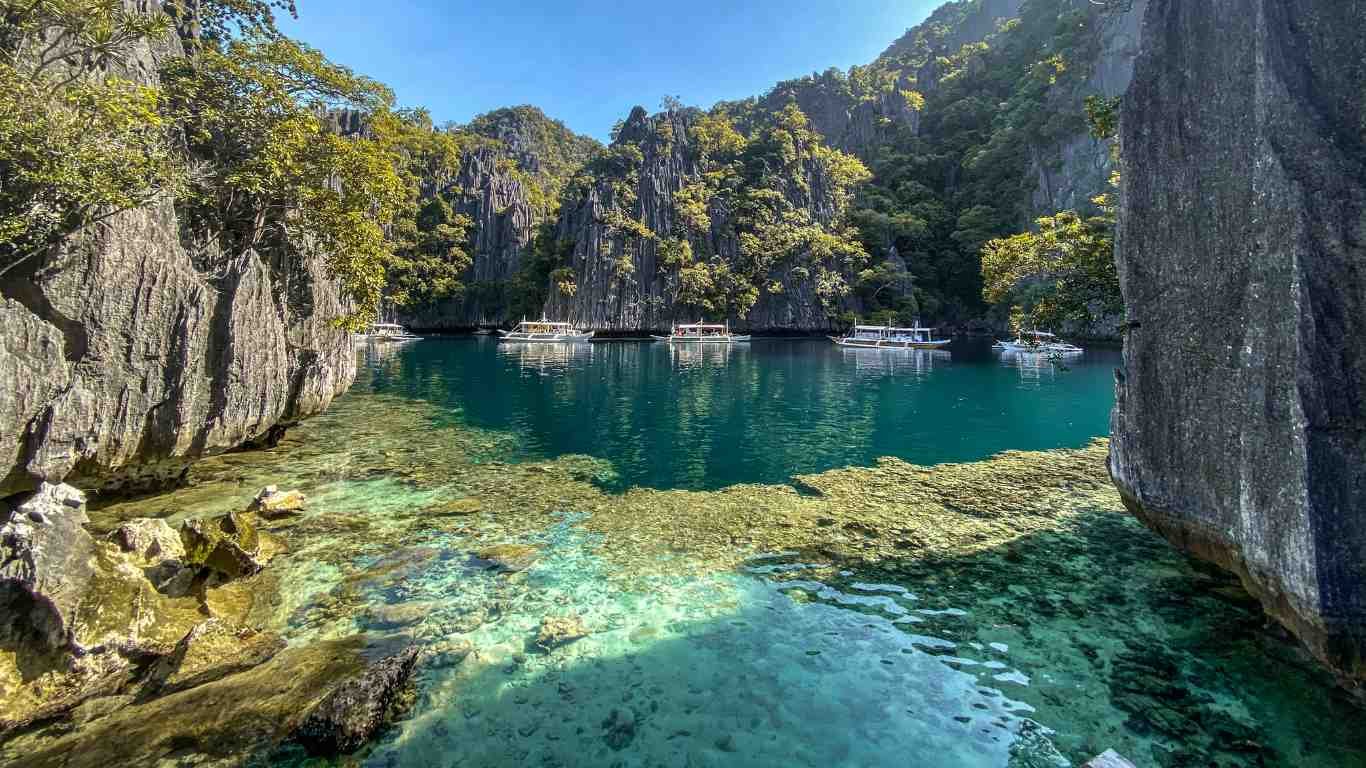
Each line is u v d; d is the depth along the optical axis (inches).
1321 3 272.1
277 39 987.9
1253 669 325.4
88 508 547.8
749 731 289.6
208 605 382.6
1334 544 239.0
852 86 5861.2
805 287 4025.6
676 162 4409.5
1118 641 358.3
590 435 984.9
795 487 693.3
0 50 489.4
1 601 302.0
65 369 482.9
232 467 716.7
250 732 275.4
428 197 4749.0
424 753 271.3
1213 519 321.4
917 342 2957.7
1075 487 682.8
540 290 4224.9
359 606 399.5
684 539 529.7
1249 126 291.6
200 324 605.3
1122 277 388.8
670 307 3959.2
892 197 4439.0
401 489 667.4
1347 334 244.7
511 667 336.8
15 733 267.6
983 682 324.5
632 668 338.6
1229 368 306.5
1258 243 276.7
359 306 968.3
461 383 1652.3
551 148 7362.2
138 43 714.2
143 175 513.3
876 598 420.2
